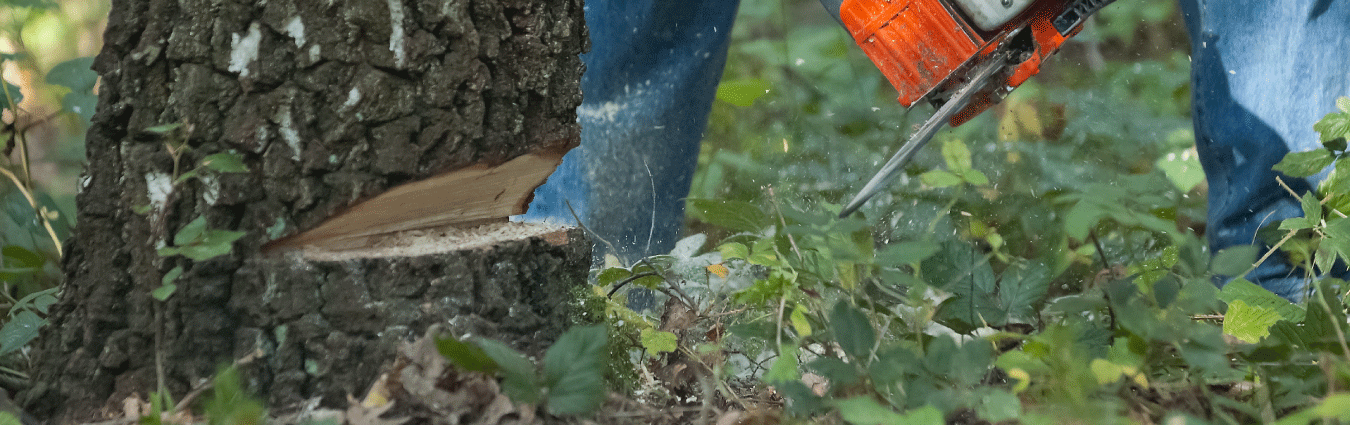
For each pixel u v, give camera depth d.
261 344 1.43
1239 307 1.49
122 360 1.44
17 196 2.20
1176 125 3.71
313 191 1.46
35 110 2.63
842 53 4.14
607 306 1.74
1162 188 1.32
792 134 3.97
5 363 1.75
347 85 1.46
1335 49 2.35
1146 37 4.38
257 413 1.18
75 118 2.67
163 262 1.40
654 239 3.22
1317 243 1.76
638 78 3.15
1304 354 1.30
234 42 1.42
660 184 3.21
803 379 1.66
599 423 1.39
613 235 3.15
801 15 4.54
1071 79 4.06
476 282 1.52
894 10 2.30
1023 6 2.13
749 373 1.80
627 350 1.72
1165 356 1.41
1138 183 1.32
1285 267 2.34
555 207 3.20
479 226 1.71
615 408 1.47
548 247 1.66
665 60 3.14
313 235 1.51
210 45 1.42
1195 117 2.70
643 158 3.16
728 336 1.79
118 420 1.36
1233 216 2.63
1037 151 3.60
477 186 1.63
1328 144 1.96
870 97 4.07
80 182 1.48
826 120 4.01
